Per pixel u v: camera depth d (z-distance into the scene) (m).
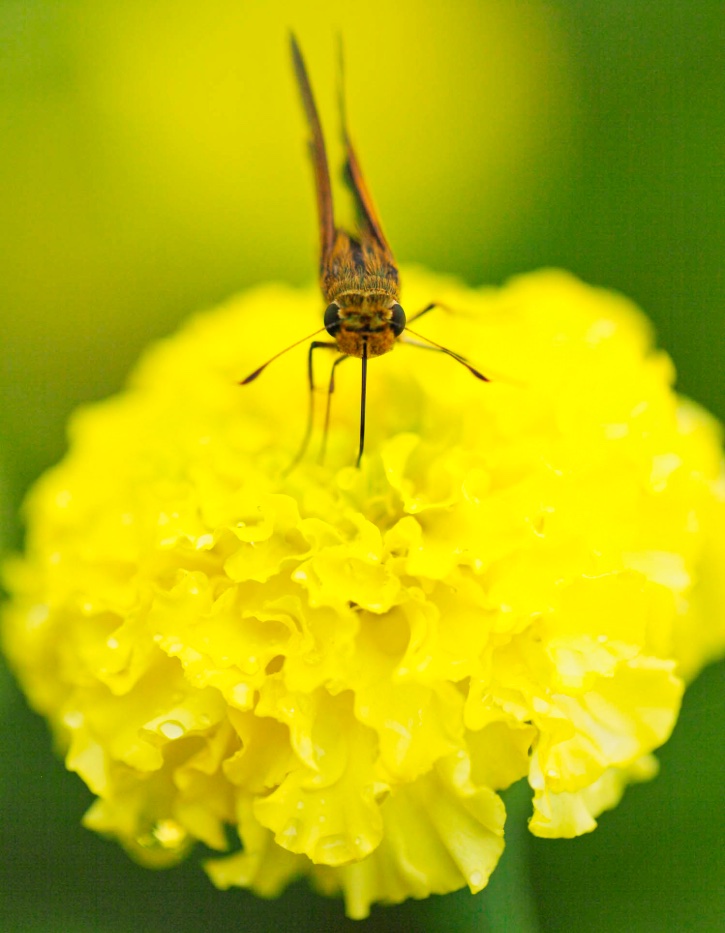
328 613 0.19
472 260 0.24
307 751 0.19
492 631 0.19
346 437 0.20
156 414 0.21
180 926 0.20
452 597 0.19
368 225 0.20
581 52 0.23
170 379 0.21
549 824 0.19
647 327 0.21
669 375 0.21
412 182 0.24
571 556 0.19
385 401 0.20
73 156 0.24
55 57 0.24
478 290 0.23
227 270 0.24
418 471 0.20
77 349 0.24
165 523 0.19
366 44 0.25
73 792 0.21
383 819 0.19
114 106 0.24
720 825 0.21
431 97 0.25
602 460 0.19
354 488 0.20
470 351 0.20
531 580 0.19
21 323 0.24
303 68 0.20
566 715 0.19
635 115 0.23
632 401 0.20
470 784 0.19
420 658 0.19
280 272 0.24
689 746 0.21
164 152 0.24
